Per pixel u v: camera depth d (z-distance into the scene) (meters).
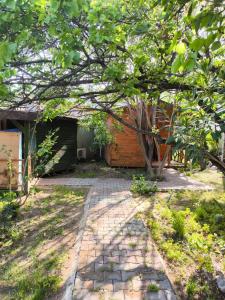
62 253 4.23
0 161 7.23
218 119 1.96
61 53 1.96
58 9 1.79
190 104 2.28
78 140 13.88
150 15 2.51
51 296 3.21
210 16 1.19
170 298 2.94
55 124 10.19
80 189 8.23
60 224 5.43
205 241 4.24
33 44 2.16
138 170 11.28
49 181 9.25
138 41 2.87
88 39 2.23
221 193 7.62
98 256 3.83
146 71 2.75
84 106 5.10
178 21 2.00
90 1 2.03
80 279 3.26
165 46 2.58
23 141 7.78
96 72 2.70
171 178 9.76
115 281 3.22
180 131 2.07
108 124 11.89
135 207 6.18
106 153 13.27
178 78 2.62
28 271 3.78
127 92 2.63
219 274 3.46
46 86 2.52
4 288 3.42
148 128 9.16
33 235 4.93
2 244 4.59
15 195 6.92
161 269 3.50
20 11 1.81
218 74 2.06
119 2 2.38
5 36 1.88
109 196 7.20
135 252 3.96
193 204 6.52
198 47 1.26
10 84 2.32
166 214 5.55
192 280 3.39
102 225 5.02
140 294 2.98
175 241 4.42
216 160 2.42
